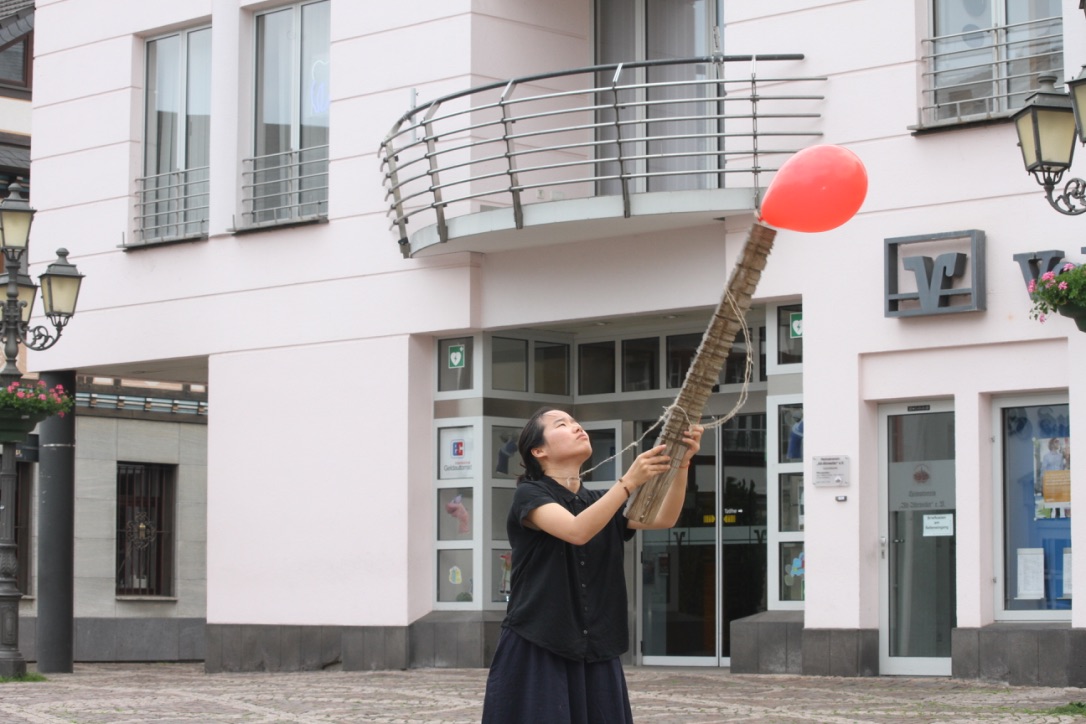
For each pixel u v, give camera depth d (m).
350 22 17.72
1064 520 13.39
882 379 14.20
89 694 14.19
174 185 19.61
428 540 17.16
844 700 12.09
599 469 17.22
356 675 16.48
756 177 14.34
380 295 17.36
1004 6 13.95
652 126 16.91
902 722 10.38
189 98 19.59
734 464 16.25
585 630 5.50
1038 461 13.55
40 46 20.73
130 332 19.48
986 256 13.62
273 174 18.69
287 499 18.02
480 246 16.22
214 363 18.69
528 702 5.47
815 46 14.62
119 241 19.69
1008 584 13.70
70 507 20.08
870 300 14.19
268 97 18.84
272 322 18.23
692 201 14.52
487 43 16.77
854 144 14.38
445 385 17.22
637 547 16.97
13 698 13.77
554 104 17.06
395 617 17.05
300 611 17.81
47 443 20.08
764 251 4.98
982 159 13.69
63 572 19.88
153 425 26.31
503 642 5.56
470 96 16.59
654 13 16.94
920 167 14.00
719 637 16.25
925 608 14.09
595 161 14.59
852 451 14.24
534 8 17.09
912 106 14.09
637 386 16.97
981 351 13.68
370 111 17.50
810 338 14.51
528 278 16.44
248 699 13.41
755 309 15.64
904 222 14.05
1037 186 13.38
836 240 14.41
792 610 14.88
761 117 14.15
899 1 14.20
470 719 11.40
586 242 16.03
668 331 16.72
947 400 14.02
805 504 14.45
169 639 26.12
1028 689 12.71
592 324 16.69
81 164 20.17
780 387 15.04
